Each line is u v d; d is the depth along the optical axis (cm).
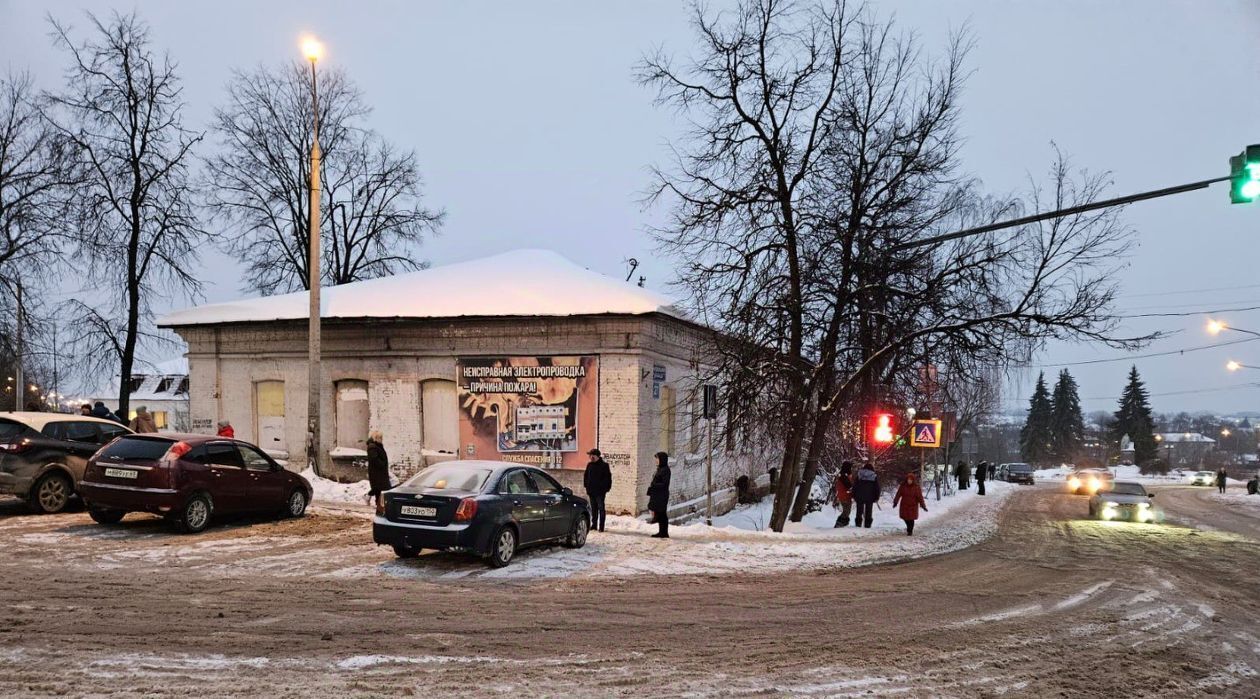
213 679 587
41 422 1390
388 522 1080
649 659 705
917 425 2595
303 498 1479
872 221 1689
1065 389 10425
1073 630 891
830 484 2842
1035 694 655
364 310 1967
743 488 2528
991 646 804
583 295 1895
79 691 548
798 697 618
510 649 713
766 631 830
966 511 2802
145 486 1215
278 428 2061
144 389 5600
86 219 2347
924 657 753
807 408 1767
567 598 941
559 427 1797
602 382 1783
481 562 1136
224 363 2109
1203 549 1753
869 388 1897
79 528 1249
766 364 1661
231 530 1298
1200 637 882
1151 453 9756
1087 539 1930
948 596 1081
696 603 954
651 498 1491
